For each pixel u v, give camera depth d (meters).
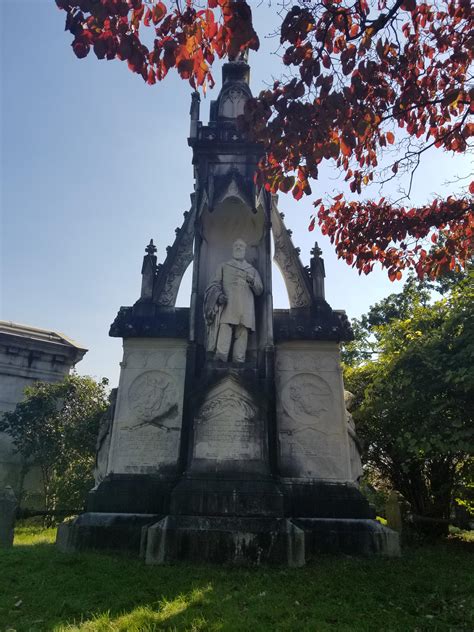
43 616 5.46
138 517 10.00
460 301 11.83
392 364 11.96
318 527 9.91
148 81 5.78
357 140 7.46
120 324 12.06
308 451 11.01
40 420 18.59
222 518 8.77
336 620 5.38
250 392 10.09
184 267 13.11
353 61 6.30
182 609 5.66
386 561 8.74
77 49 5.49
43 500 19.81
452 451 10.68
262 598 6.09
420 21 7.15
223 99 13.92
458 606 5.78
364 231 8.95
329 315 12.38
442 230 8.91
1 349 21.86
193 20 5.56
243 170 12.73
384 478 15.25
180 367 11.78
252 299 11.50
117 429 11.26
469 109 7.10
